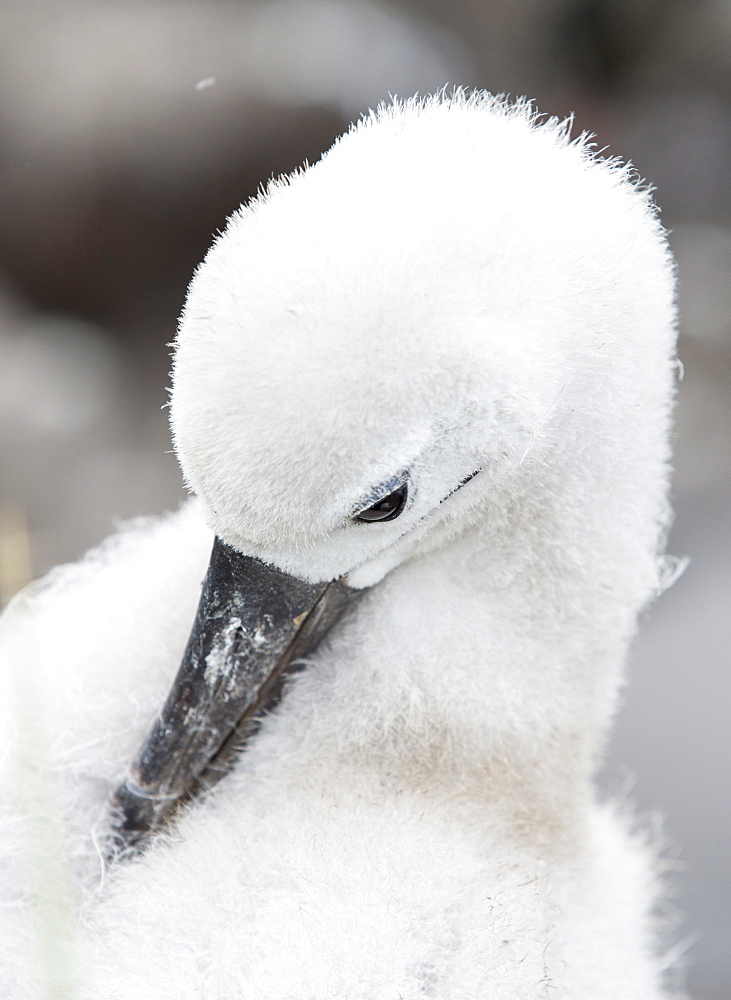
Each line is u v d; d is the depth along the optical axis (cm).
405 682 115
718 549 206
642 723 173
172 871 113
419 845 113
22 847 114
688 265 285
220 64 235
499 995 112
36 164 230
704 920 141
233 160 236
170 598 118
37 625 118
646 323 113
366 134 111
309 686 115
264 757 115
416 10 274
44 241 235
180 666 114
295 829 113
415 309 109
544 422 111
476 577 115
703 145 311
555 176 111
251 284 109
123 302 243
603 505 115
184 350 109
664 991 125
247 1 246
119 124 229
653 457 116
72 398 214
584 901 116
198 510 120
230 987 111
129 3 239
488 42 284
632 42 298
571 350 111
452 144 111
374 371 109
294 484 110
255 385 108
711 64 308
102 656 117
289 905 112
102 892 115
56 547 185
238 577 112
